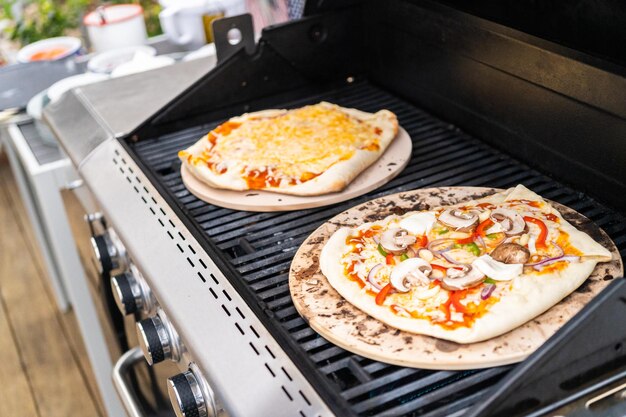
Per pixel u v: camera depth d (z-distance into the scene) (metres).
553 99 1.15
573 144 1.14
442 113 1.44
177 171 1.34
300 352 0.87
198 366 0.89
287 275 1.03
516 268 0.92
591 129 1.09
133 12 2.38
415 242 1.02
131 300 1.20
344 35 1.58
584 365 0.75
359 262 1.01
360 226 1.09
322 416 0.75
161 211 1.18
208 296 0.97
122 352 1.65
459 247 1.00
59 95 1.76
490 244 1.00
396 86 1.56
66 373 2.29
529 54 1.16
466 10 1.33
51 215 1.81
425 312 0.90
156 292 1.01
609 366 0.77
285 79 1.56
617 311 0.74
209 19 2.25
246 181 1.25
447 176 1.25
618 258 0.97
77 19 3.20
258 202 1.21
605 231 1.05
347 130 1.37
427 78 1.45
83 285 1.91
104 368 2.01
